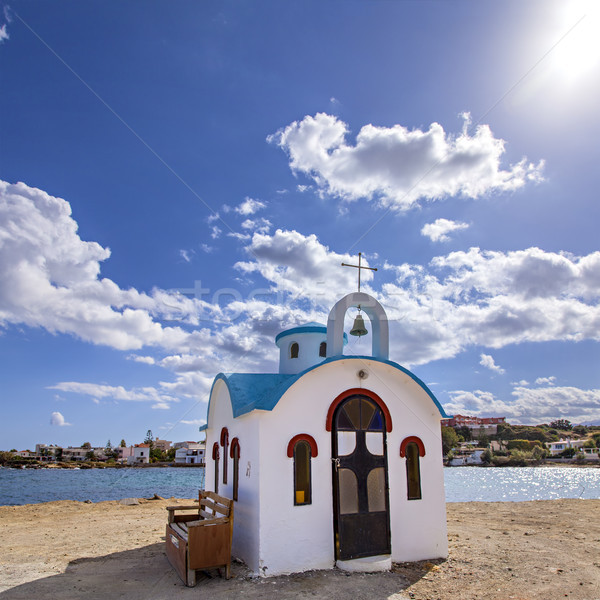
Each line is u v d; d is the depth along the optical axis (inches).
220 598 344.5
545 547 508.1
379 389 473.1
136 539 547.8
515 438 5969.5
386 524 442.3
